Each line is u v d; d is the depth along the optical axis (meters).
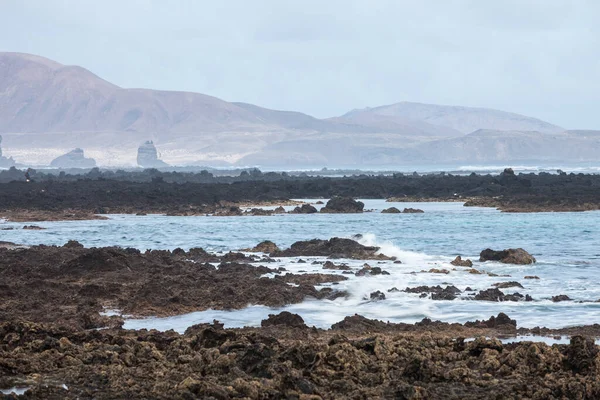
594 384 23.00
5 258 55.22
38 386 23.23
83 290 43.75
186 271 50.88
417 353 25.44
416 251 70.31
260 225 99.75
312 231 90.44
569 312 39.88
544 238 80.94
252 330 33.69
